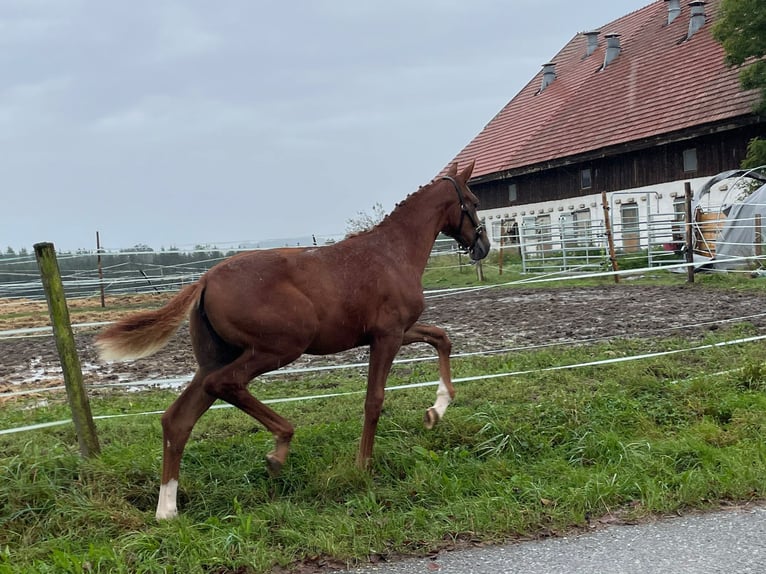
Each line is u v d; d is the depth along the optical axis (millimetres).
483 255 7105
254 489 5562
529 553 4504
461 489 5438
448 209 6723
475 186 40344
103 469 5527
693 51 31531
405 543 4691
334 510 5180
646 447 6102
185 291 5375
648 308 14766
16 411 8234
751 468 5574
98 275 22828
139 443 6578
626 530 4797
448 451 6191
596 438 6285
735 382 7855
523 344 11445
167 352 12578
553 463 5891
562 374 8609
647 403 7297
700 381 7688
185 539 4598
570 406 7008
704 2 33094
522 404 7305
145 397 8828
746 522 4816
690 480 5371
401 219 6371
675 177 28641
